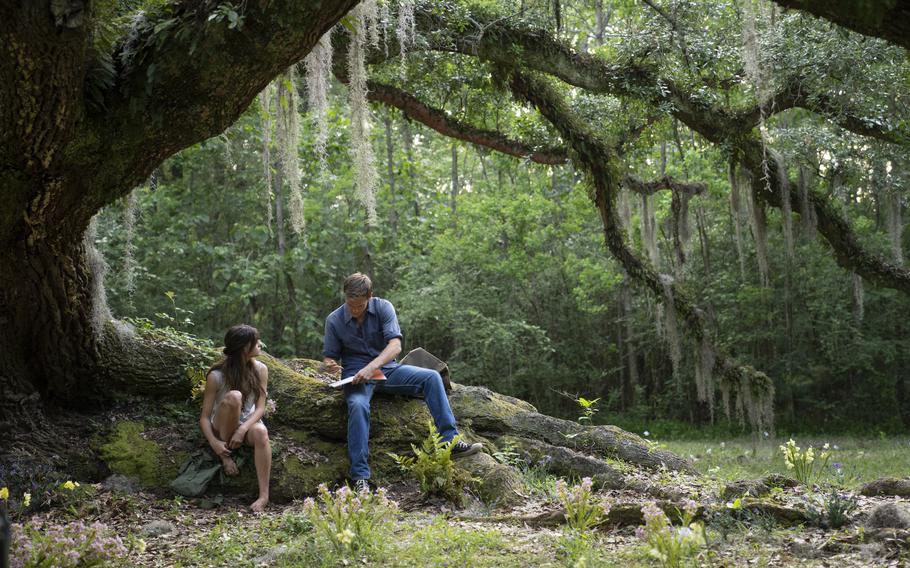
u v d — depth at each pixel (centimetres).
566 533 458
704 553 409
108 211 1313
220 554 443
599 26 1598
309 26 463
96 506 564
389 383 672
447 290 2194
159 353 702
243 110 518
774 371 2178
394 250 2320
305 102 977
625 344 2509
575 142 1051
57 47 420
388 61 1015
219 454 611
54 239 565
